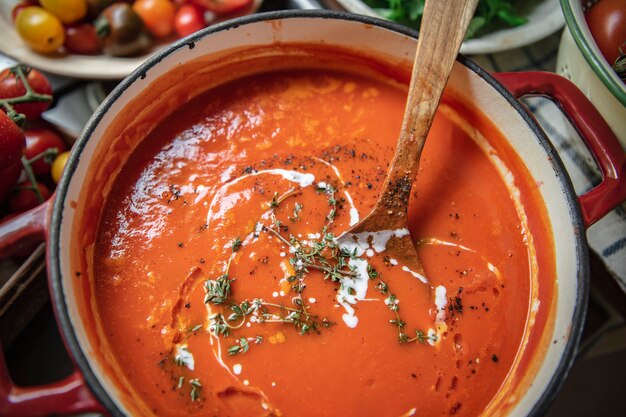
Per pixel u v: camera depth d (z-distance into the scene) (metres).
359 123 0.42
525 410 0.34
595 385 0.49
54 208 0.34
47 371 0.42
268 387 0.36
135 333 0.36
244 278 0.37
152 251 0.38
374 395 0.36
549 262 0.38
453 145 0.42
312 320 0.37
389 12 0.49
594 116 0.38
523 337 0.38
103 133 0.37
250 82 0.43
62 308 0.32
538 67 0.50
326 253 0.38
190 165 0.40
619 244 0.44
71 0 0.46
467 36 0.48
